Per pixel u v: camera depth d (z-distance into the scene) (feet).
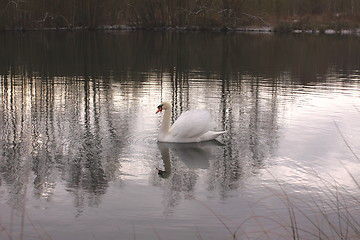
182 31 184.96
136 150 33.19
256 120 41.98
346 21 192.85
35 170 28.89
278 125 40.29
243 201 24.86
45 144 34.01
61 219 22.65
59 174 28.35
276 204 24.54
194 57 96.63
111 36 152.46
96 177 27.94
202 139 35.63
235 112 45.06
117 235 21.24
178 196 25.41
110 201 24.66
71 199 24.86
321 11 204.54
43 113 43.52
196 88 58.39
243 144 34.99
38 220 22.53
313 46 124.77
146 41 134.92
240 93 55.11
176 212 23.48
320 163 30.78
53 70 74.38
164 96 52.65
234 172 29.12
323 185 27.09
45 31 172.14
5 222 22.27
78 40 135.13
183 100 50.49
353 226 22.07
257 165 30.40
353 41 143.13
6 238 20.86
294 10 204.33
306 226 22.25
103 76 68.28
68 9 181.68
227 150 33.47
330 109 46.60
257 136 36.99
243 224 22.33
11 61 85.46
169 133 35.40
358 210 23.75
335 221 22.66
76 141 34.86
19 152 32.19
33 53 99.66
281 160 31.35
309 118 42.88
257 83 63.00
